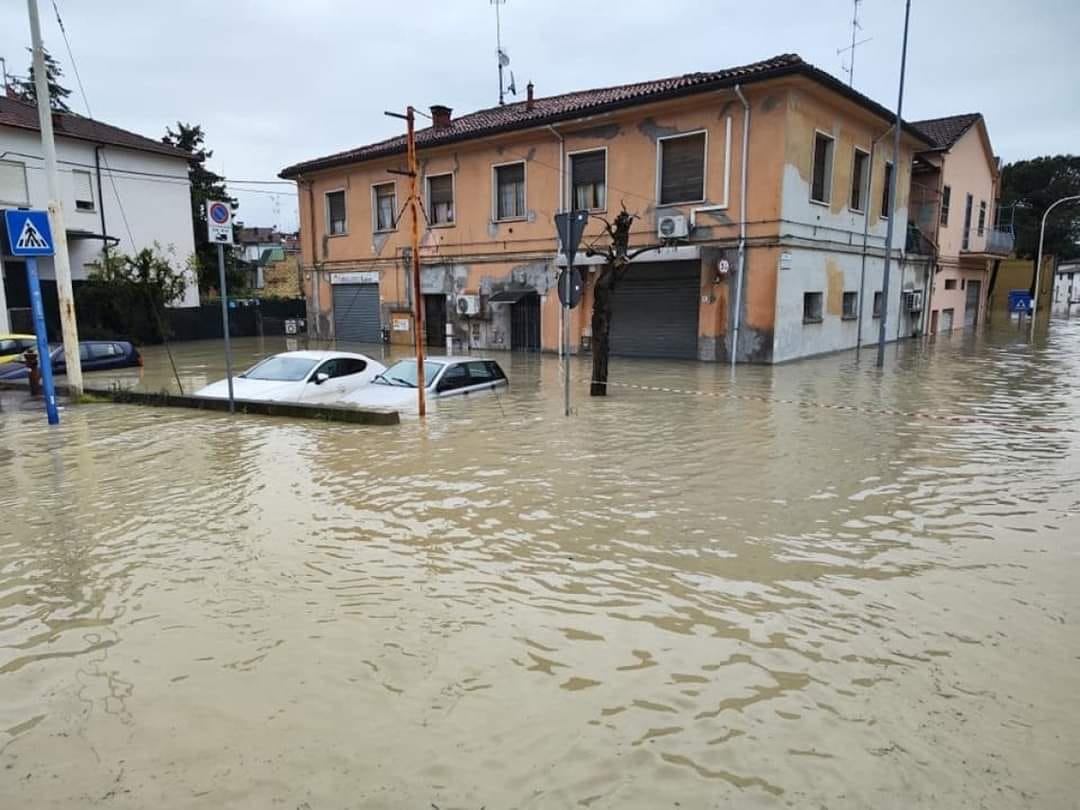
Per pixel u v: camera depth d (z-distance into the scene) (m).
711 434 9.05
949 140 26.08
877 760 2.80
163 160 31.39
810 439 8.72
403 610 4.15
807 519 5.65
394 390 11.76
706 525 5.53
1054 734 2.95
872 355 19.75
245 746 2.94
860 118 19.64
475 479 6.93
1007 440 8.62
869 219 21.42
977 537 5.22
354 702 3.24
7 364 16.41
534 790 2.66
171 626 3.99
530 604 4.21
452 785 2.70
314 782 2.72
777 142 16.70
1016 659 3.53
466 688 3.34
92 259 28.78
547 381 14.84
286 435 9.22
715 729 3.02
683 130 18.00
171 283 28.25
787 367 16.98
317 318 27.94
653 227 18.78
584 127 19.59
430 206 23.59
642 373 16.11
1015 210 51.38
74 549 5.20
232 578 4.63
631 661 3.57
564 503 6.12
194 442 8.92
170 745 2.96
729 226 17.59
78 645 3.81
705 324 18.22
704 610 4.10
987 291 34.62
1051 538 5.19
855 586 4.39
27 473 7.50
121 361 18.66
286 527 5.59
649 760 2.82
